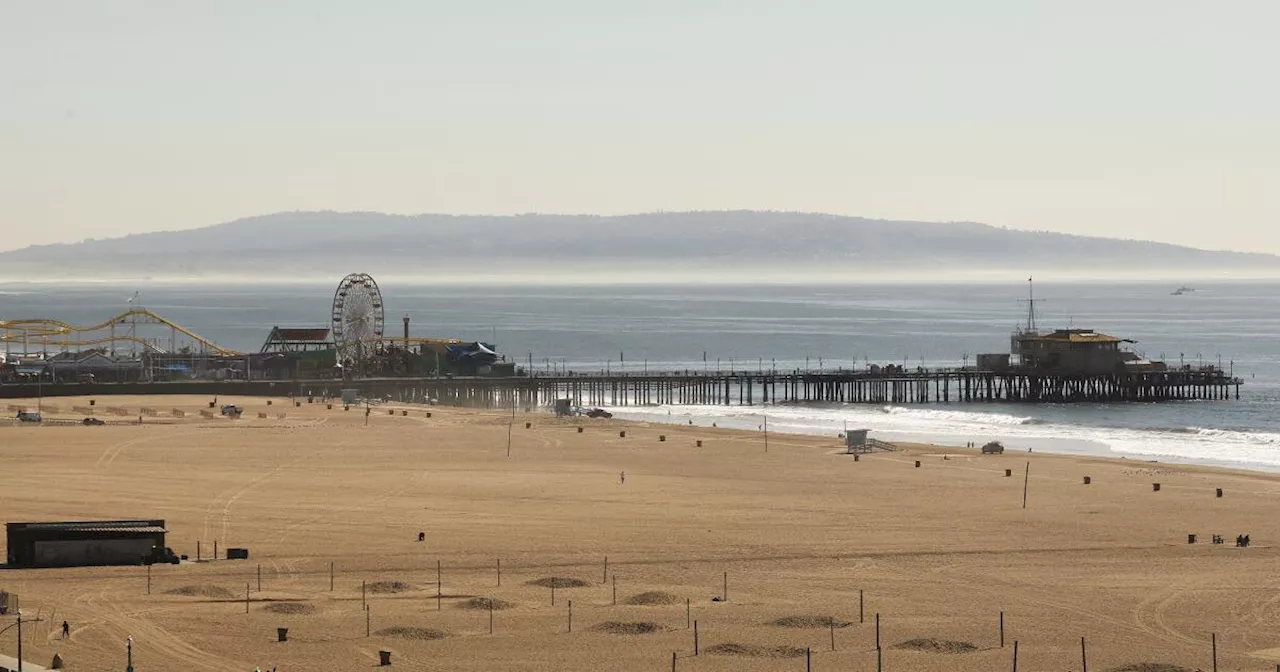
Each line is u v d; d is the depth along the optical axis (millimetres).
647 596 152125
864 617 146375
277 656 129250
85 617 141250
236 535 185500
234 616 142625
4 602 143000
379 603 149375
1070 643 137250
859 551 179500
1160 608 151000
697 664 129125
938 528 195625
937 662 130375
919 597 155500
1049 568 170250
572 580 160125
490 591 155750
